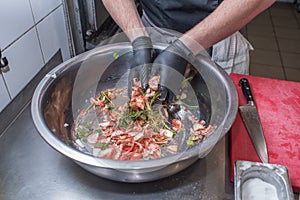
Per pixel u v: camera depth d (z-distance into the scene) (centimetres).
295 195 52
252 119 63
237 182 46
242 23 67
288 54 212
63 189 51
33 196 50
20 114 65
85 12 113
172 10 81
